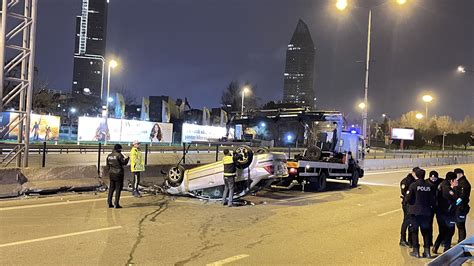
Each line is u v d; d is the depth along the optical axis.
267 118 19.34
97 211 11.80
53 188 14.48
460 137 120.06
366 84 31.88
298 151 19.23
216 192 14.89
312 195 17.81
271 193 17.94
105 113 47.31
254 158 14.25
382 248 9.18
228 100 94.38
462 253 4.74
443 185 9.09
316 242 9.43
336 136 19.86
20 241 8.34
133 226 10.09
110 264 7.10
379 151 74.38
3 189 13.34
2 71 14.69
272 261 7.76
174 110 91.75
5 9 14.67
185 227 10.30
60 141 47.22
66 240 8.53
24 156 15.39
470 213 14.95
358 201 16.58
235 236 9.62
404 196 9.55
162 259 7.54
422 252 9.06
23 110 15.62
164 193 15.58
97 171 16.20
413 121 131.88
